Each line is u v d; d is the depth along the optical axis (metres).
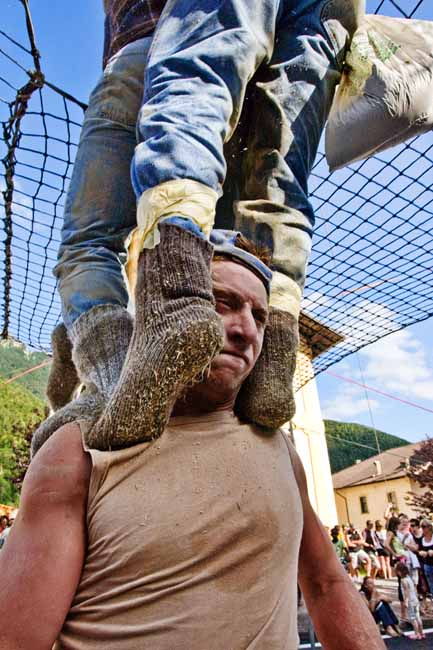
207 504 1.05
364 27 2.16
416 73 2.23
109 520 1.03
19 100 2.89
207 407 1.19
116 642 0.97
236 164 1.86
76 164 1.95
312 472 17.88
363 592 10.25
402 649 8.60
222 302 1.23
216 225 1.86
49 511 1.04
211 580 1.01
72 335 1.63
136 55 1.95
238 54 1.39
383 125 2.24
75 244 1.83
